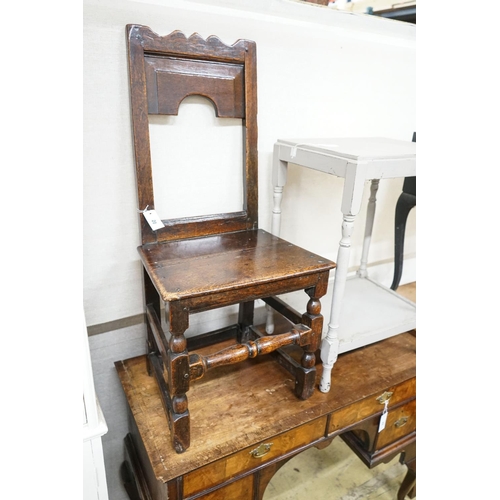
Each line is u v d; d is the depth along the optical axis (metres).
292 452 0.95
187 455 0.81
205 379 1.05
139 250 0.93
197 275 0.79
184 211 1.08
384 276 1.67
